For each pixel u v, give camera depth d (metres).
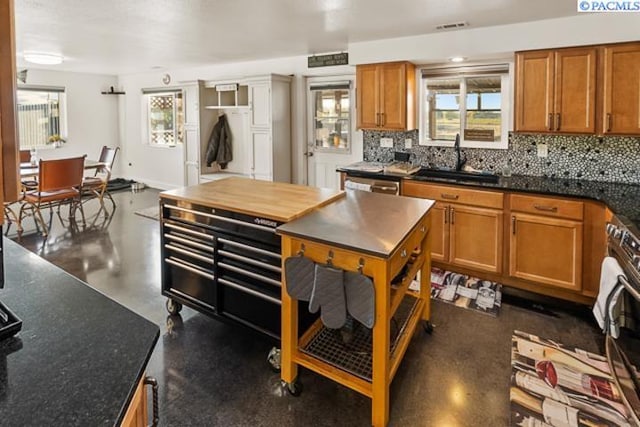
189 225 2.55
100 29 3.67
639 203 2.60
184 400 2.03
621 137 3.27
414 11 3.00
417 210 2.35
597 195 2.87
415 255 2.58
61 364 0.91
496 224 3.31
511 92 3.78
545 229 3.09
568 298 3.13
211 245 2.46
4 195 0.79
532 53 3.24
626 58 2.90
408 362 2.38
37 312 1.14
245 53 4.96
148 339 1.02
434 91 4.18
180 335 2.63
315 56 5.02
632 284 1.89
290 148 5.52
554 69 3.16
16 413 0.75
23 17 3.27
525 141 3.73
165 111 7.41
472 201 3.40
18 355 0.94
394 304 2.03
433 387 2.15
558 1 2.74
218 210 2.38
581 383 2.17
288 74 5.37
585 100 3.07
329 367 2.00
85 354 0.95
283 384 2.14
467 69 3.96
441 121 4.20
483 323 2.84
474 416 1.93
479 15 3.07
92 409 0.77
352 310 1.77
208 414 1.93
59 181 4.87
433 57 3.72
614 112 2.97
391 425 1.88
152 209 6.10
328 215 2.20
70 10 3.07
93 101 7.76
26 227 5.08
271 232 2.17
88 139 7.77
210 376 2.22
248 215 2.25
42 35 3.96
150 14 3.17
